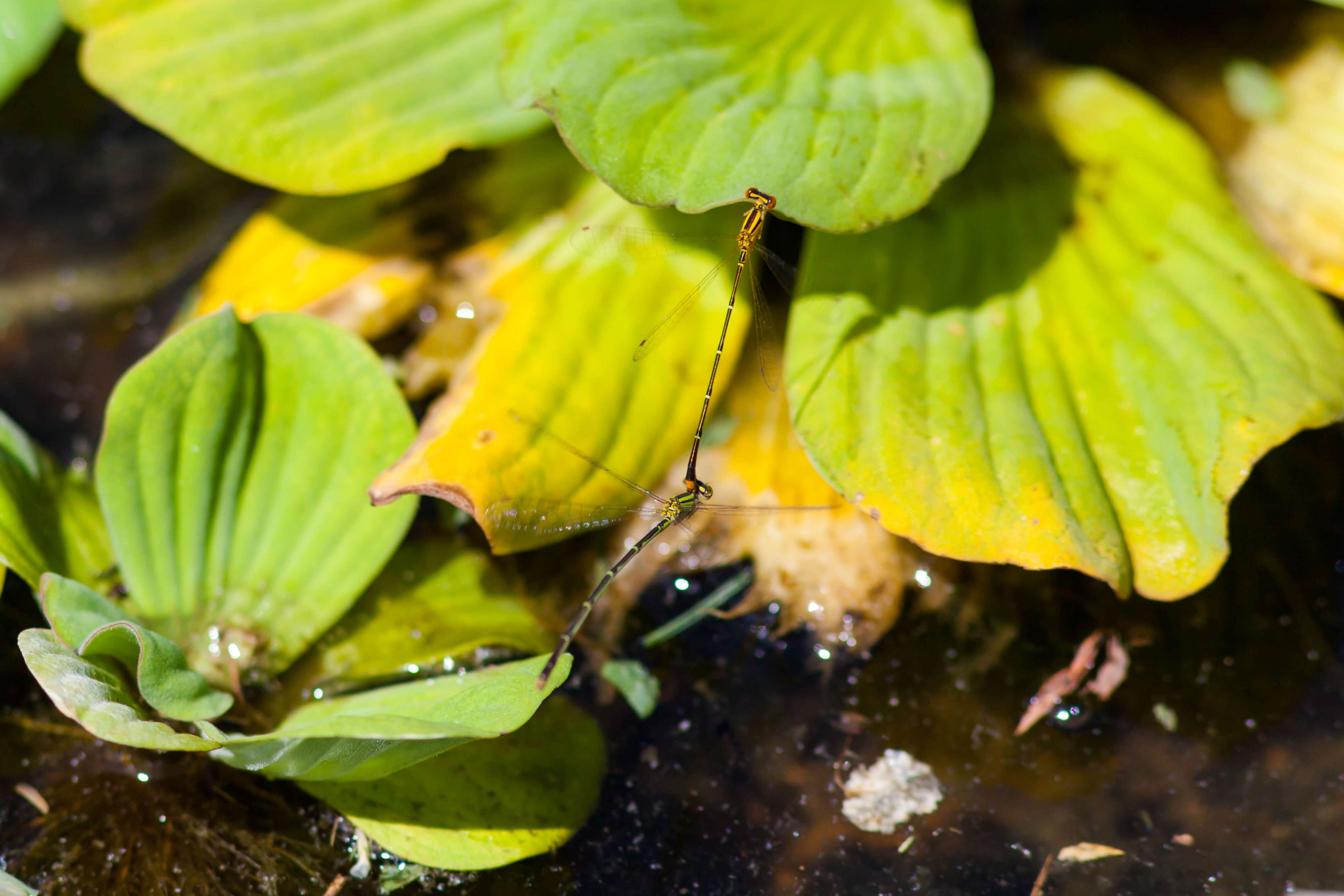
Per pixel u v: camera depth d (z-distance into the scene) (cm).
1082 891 72
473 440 73
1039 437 73
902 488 73
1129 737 74
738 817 73
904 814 73
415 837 72
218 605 74
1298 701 74
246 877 72
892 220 73
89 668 71
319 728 70
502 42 74
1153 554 73
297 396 74
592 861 73
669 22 74
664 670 74
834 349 74
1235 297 74
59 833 72
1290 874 72
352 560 74
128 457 73
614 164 73
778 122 73
